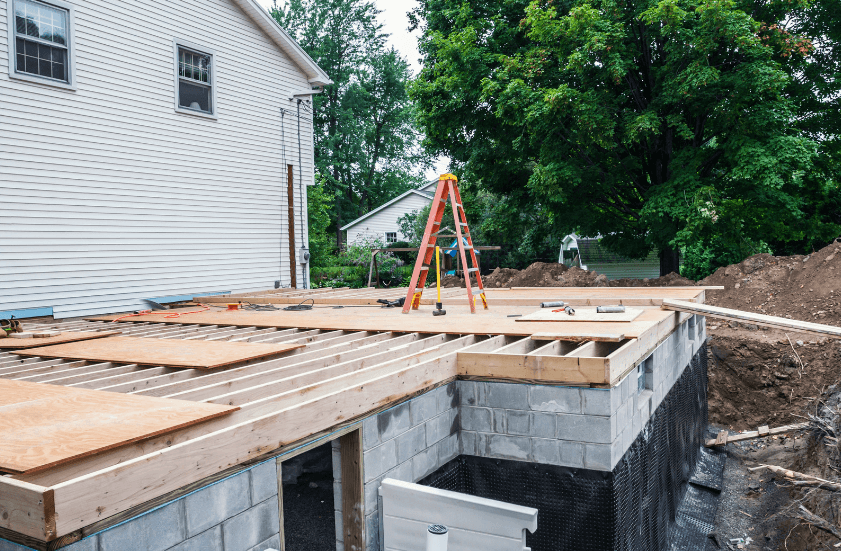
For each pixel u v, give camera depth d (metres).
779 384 8.53
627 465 3.77
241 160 10.57
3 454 1.90
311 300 8.77
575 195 13.77
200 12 9.70
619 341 4.29
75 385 3.23
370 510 3.02
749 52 10.72
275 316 6.84
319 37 36.22
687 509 5.92
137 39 8.70
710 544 5.39
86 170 8.05
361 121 38.31
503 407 3.71
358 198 41.31
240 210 10.56
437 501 2.91
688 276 17.89
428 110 15.09
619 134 12.47
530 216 18.52
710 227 12.55
